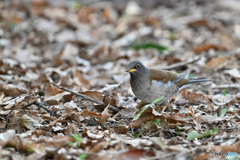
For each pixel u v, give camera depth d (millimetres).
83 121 8992
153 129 8617
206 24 20641
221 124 9227
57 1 23953
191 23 20797
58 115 9289
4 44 17484
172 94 10461
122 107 9938
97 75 14273
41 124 8797
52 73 13727
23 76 13492
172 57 14938
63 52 16734
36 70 14203
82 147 7551
